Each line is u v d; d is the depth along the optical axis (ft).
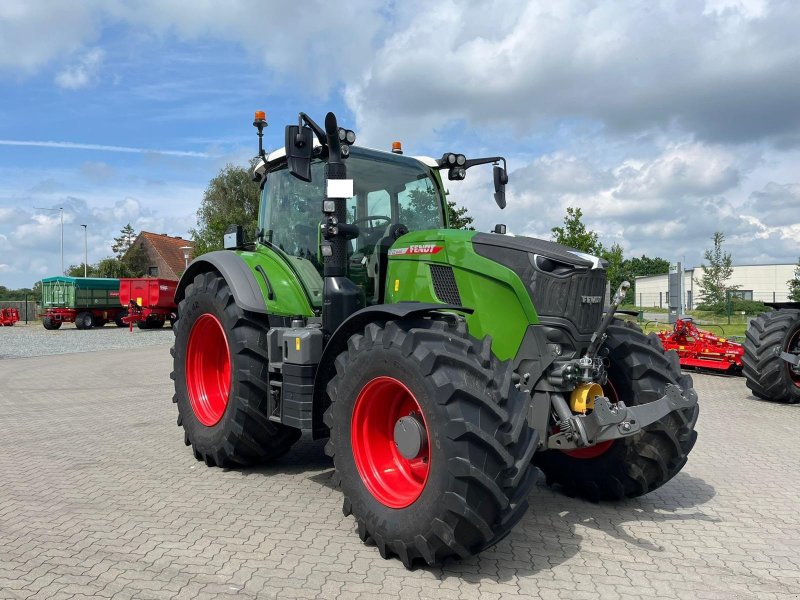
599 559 10.90
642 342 13.56
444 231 13.53
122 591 9.64
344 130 13.78
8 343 68.08
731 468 16.66
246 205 147.84
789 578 10.18
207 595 9.50
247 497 14.23
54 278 96.17
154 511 13.26
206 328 17.69
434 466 9.89
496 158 16.72
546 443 11.89
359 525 11.35
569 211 64.54
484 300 12.47
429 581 9.98
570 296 11.68
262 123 17.69
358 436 11.56
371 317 11.93
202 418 17.21
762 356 25.75
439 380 9.95
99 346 63.93
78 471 16.43
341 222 14.21
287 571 10.32
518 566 10.58
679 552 11.23
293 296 16.15
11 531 12.14
